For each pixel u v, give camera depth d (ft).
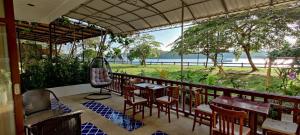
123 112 13.96
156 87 13.12
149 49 44.93
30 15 15.44
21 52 25.70
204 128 10.88
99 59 21.86
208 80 23.16
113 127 11.16
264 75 24.29
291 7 19.61
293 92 15.05
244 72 27.99
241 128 6.56
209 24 27.37
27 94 8.53
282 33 20.62
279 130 7.20
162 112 13.80
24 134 6.31
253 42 23.85
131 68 42.11
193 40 29.32
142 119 12.40
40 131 5.77
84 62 22.65
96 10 17.81
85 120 12.30
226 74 27.63
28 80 17.80
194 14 15.72
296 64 17.04
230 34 25.88
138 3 15.38
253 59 28.68
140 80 16.22
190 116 12.74
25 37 34.19
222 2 12.91
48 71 19.42
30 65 19.42
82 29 24.84
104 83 19.42
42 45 34.42
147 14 17.81
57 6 12.78
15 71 5.99
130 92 12.35
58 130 6.13
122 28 23.67
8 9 5.76
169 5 15.05
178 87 12.56
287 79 16.88
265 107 7.89
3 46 5.75
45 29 26.17
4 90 5.88
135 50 43.83
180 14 16.22
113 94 20.01
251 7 12.66
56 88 18.94
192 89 12.48
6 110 5.93
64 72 20.26
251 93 9.39
